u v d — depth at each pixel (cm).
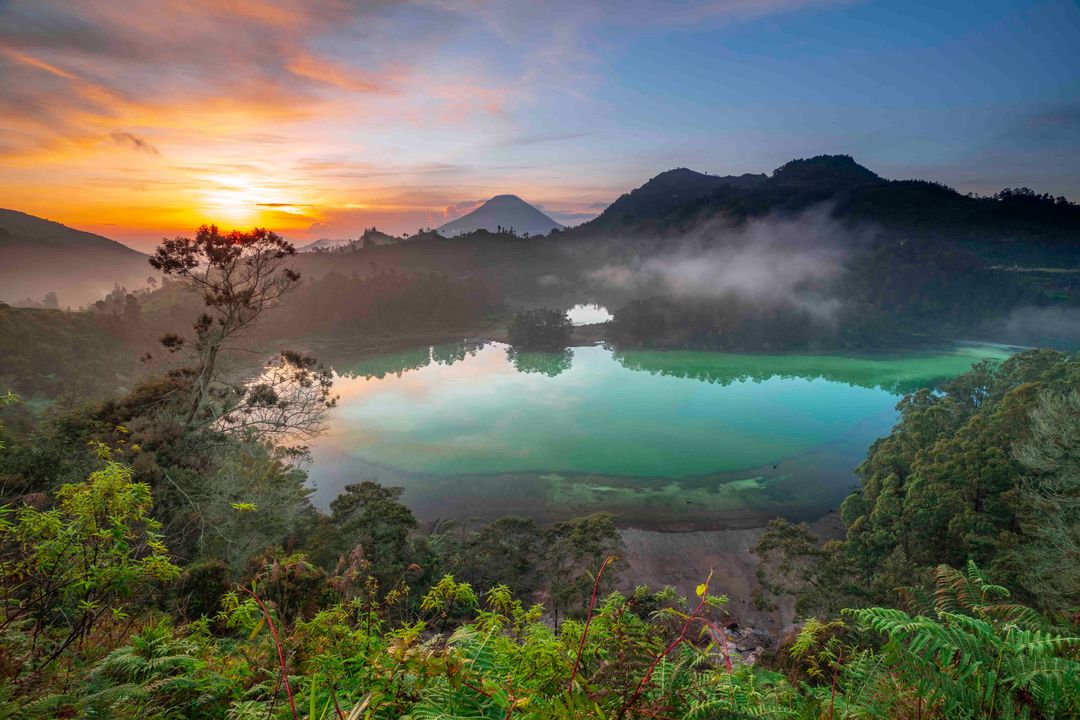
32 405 6912
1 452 1756
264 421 2592
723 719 241
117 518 395
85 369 13162
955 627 290
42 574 381
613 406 14512
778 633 3859
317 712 257
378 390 16538
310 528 3659
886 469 5447
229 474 2452
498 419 13162
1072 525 2364
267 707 277
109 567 388
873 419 12812
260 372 5638
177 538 1964
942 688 264
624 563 4122
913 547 3788
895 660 284
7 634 343
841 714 290
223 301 2433
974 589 384
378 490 4253
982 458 3850
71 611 402
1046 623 312
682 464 9550
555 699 218
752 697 273
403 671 251
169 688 326
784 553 4075
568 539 4206
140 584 443
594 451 10469
